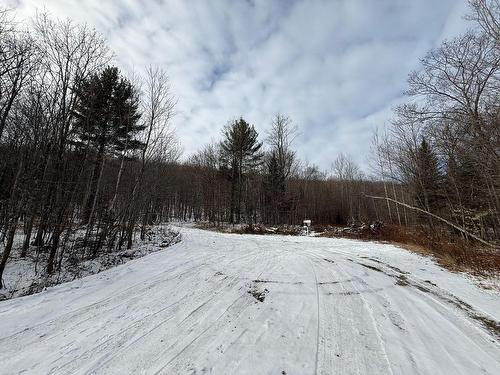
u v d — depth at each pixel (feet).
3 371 10.93
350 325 15.14
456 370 11.48
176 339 13.29
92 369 10.99
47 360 11.66
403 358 12.17
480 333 14.85
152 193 54.75
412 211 72.43
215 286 21.09
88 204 48.83
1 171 45.73
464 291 22.06
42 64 36.88
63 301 18.49
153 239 55.57
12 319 15.75
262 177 129.18
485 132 34.01
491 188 42.04
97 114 44.55
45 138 36.40
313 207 153.28
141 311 16.67
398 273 26.86
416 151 62.18
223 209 134.72
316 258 33.12
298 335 13.85
